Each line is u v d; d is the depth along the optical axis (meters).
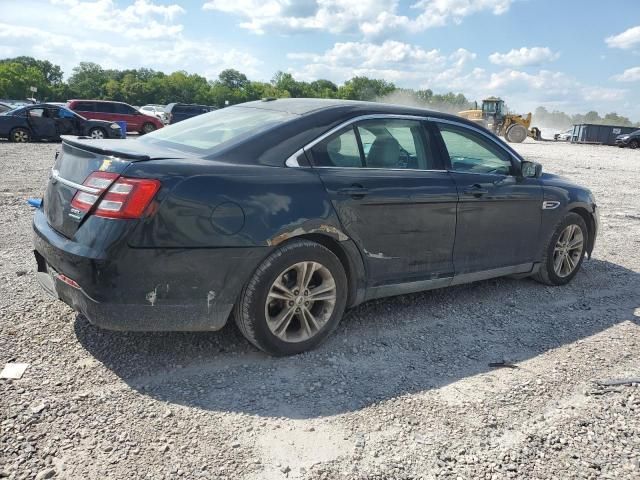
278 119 3.71
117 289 2.97
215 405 2.97
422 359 3.68
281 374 3.35
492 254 4.64
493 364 3.66
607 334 4.27
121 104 26.83
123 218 2.94
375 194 3.73
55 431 2.65
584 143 43.50
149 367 3.32
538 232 5.01
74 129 21.06
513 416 3.03
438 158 4.27
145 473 2.42
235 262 3.19
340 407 3.03
